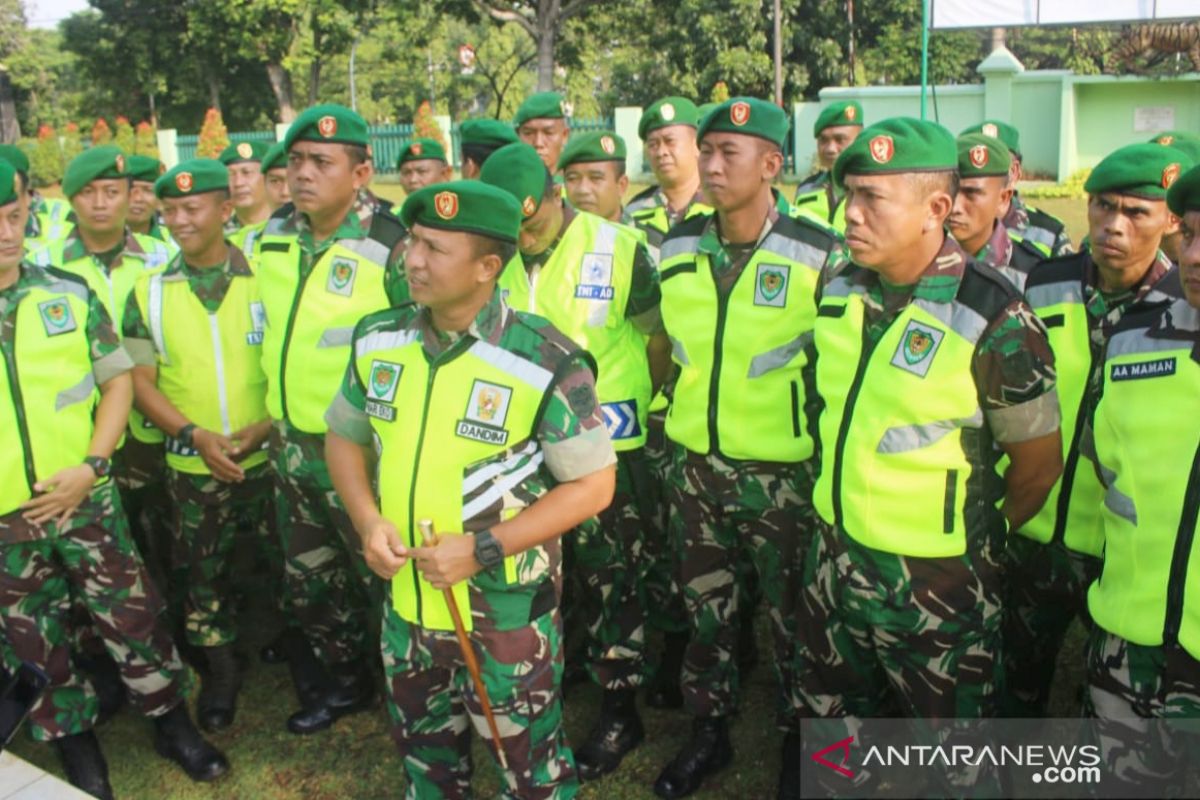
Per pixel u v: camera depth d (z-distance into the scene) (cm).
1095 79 1941
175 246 500
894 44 2677
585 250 356
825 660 299
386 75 4444
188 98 3647
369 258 363
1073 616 351
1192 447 236
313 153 352
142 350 390
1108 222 307
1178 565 237
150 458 429
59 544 330
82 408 329
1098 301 324
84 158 418
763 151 310
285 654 436
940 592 268
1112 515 254
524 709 271
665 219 544
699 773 346
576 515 259
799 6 2553
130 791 356
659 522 391
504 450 257
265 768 366
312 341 360
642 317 361
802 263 314
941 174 255
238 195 534
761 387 318
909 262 264
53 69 5050
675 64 2612
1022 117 2011
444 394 259
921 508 264
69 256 434
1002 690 292
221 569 396
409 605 271
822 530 288
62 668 338
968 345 255
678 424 337
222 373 388
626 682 361
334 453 284
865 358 273
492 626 265
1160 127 1969
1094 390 285
